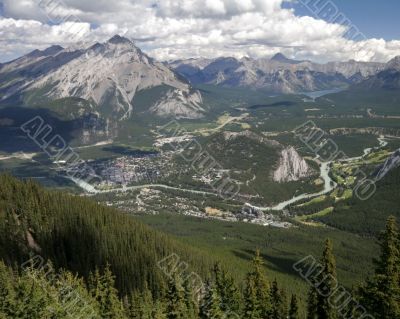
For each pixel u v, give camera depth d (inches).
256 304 3299.7
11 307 3400.6
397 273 2288.4
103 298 4136.3
